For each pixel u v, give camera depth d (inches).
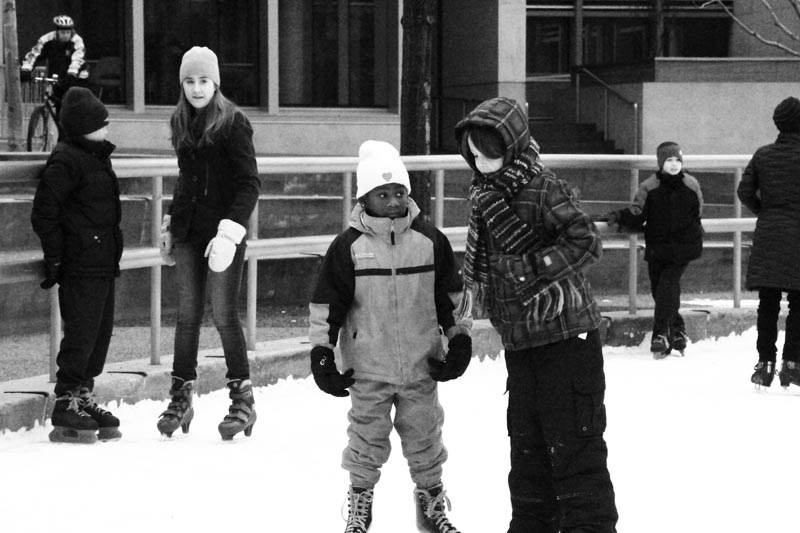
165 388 382.0
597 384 219.1
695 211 474.3
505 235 218.2
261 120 1089.4
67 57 747.4
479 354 459.8
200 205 330.0
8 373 400.8
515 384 223.9
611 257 611.2
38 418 343.6
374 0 1163.9
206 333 477.7
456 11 1247.5
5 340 466.0
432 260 243.6
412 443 247.0
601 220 482.0
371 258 240.7
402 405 246.4
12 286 469.1
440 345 246.4
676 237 472.4
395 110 1151.6
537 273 215.6
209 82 327.6
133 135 1042.1
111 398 363.6
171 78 1095.0
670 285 475.2
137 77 1054.4
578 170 810.8
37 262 341.1
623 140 1091.3
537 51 1328.7
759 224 410.9
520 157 217.8
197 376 377.7
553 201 215.8
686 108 1060.5
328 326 240.7
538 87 1280.8
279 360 413.4
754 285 409.1
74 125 329.4
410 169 462.3
